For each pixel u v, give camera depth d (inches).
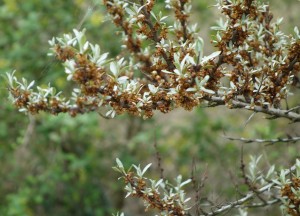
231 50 128.8
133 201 365.7
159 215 135.0
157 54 131.9
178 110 374.0
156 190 134.9
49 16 315.0
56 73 281.6
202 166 309.4
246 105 130.6
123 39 145.6
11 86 126.0
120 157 341.1
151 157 342.3
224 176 264.4
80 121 298.4
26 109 126.2
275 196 159.6
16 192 322.7
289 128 291.4
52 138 303.6
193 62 117.2
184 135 335.0
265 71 133.3
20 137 291.4
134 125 355.9
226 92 128.3
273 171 151.6
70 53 119.1
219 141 332.5
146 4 133.3
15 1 316.5
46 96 125.9
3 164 323.3
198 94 118.0
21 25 306.7
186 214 138.7
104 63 115.8
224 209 145.8
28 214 306.8
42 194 315.9
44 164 323.3
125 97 120.6
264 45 142.9
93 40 317.1
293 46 133.9
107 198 351.9
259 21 144.6
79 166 313.0
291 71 138.3
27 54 305.9
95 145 350.6
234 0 129.1
